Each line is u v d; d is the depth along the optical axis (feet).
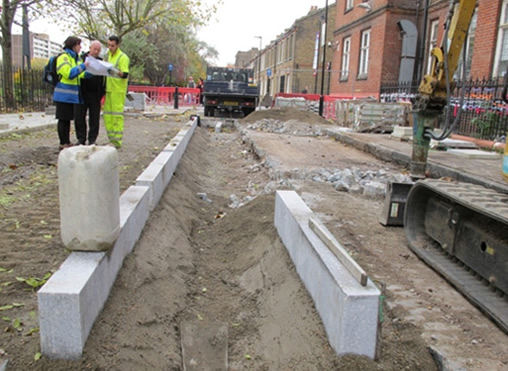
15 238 14.20
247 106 67.77
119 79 28.63
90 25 63.98
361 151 37.52
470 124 39.22
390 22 65.72
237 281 15.48
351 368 9.39
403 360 9.73
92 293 9.83
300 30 134.51
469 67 47.32
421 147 20.63
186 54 160.35
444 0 57.36
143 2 69.46
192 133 44.42
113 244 11.40
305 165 29.53
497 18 42.37
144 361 10.00
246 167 34.22
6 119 47.29
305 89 116.88
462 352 9.72
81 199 10.19
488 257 11.98
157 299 12.60
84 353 9.22
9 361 8.82
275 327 12.06
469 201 11.97
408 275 13.37
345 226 17.13
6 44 60.90
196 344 11.78
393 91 57.21
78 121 26.27
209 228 20.43
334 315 10.05
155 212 17.65
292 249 14.07
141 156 28.66
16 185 20.48
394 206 17.29
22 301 10.77
